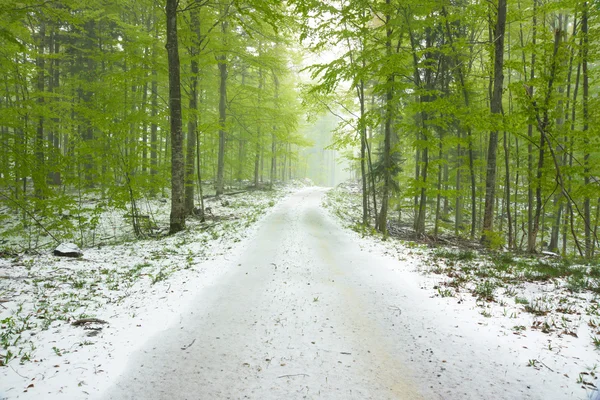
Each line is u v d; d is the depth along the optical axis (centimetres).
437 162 1237
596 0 1088
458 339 455
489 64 1459
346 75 1207
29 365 360
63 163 1163
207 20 1492
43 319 479
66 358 382
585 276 734
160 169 1534
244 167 2941
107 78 1305
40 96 1504
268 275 772
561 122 1584
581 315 505
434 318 528
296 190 3684
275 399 332
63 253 906
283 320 527
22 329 439
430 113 1435
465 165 1638
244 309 570
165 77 1648
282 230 1359
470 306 568
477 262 905
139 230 1366
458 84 1459
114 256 941
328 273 798
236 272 791
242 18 1716
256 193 2873
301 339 464
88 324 473
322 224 1569
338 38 1292
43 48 1833
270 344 448
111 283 675
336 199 2848
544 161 1218
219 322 516
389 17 1268
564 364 377
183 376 369
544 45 1151
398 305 591
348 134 1582
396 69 1144
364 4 1187
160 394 335
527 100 1116
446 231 1995
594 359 382
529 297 604
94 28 2166
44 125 1557
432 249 1130
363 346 445
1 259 837
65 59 2145
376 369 389
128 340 443
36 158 1104
